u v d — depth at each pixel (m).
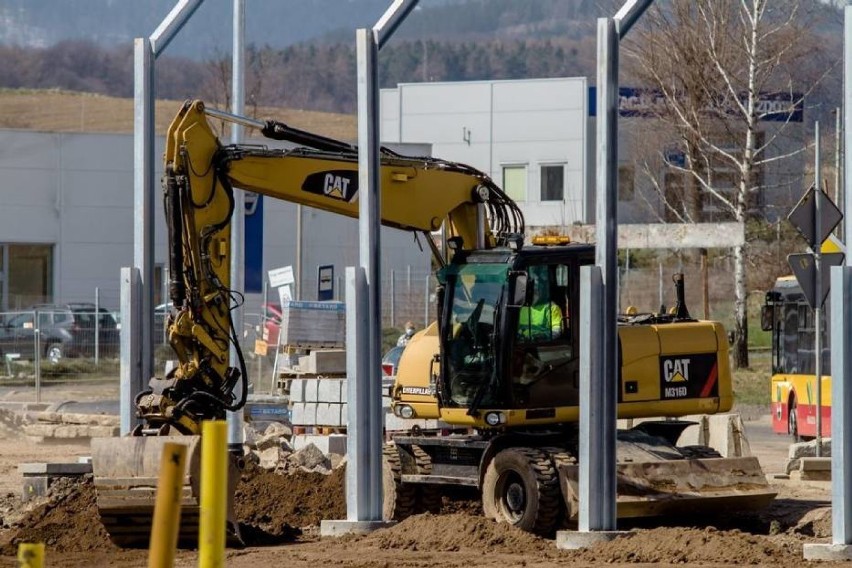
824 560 39.31
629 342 50.81
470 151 180.50
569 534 42.19
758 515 51.22
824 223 60.72
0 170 148.00
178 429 44.12
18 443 81.56
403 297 140.62
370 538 44.62
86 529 45.19
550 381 49.25
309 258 149.88
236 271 63.75
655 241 95.56
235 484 44.00
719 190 137.50
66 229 150.25
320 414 70.19
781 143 152.25
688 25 130.62
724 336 52.62
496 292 49.19
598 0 137.12
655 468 47.31
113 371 118.69
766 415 102.44
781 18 126.50
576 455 48.31
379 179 46.75
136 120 54.19
